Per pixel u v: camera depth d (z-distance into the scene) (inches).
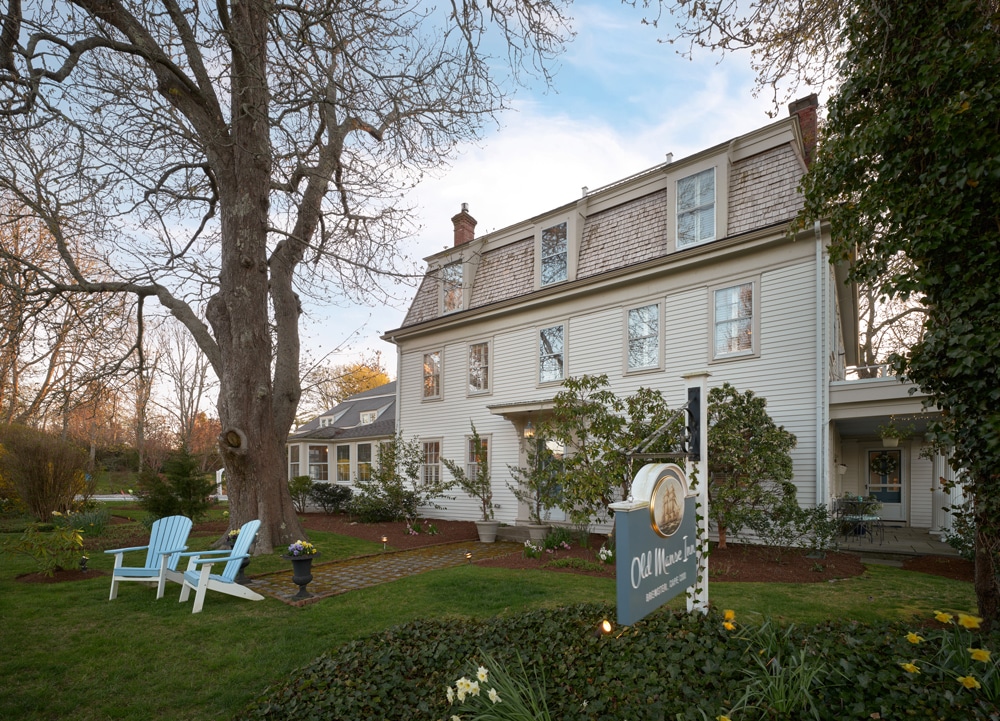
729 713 97.3
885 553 371.9
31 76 256.4
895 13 187.6
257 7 275.0
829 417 377.1
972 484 173.8
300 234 422.3
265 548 370.6
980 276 161.8
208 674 166.7
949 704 94.0
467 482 556.1
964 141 161.2
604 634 146.5
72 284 397.7
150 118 318.3
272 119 309.1
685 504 159.5
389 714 123.2
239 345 380.5
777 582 284.2
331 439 861.2
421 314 696.4
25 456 512.1
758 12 252.5
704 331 437.7
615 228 511.8
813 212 226.2
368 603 246.5
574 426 405.7
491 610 229.8
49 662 175.3
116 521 574.6
